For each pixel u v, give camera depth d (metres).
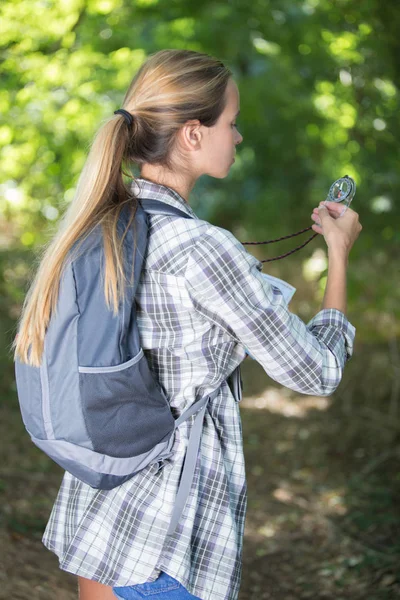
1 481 4.54
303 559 4.11
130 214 1.57
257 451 5.95
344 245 1.70
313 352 1.57
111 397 1.49
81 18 6.38
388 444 5.86
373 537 4.34
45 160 7.04
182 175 1.68
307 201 9.41
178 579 1.56
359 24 5.53
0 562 3.31
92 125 6.96
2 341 6.48
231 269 1.55
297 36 6.54
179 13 6.84
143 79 1.68
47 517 4.13
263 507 4.89
